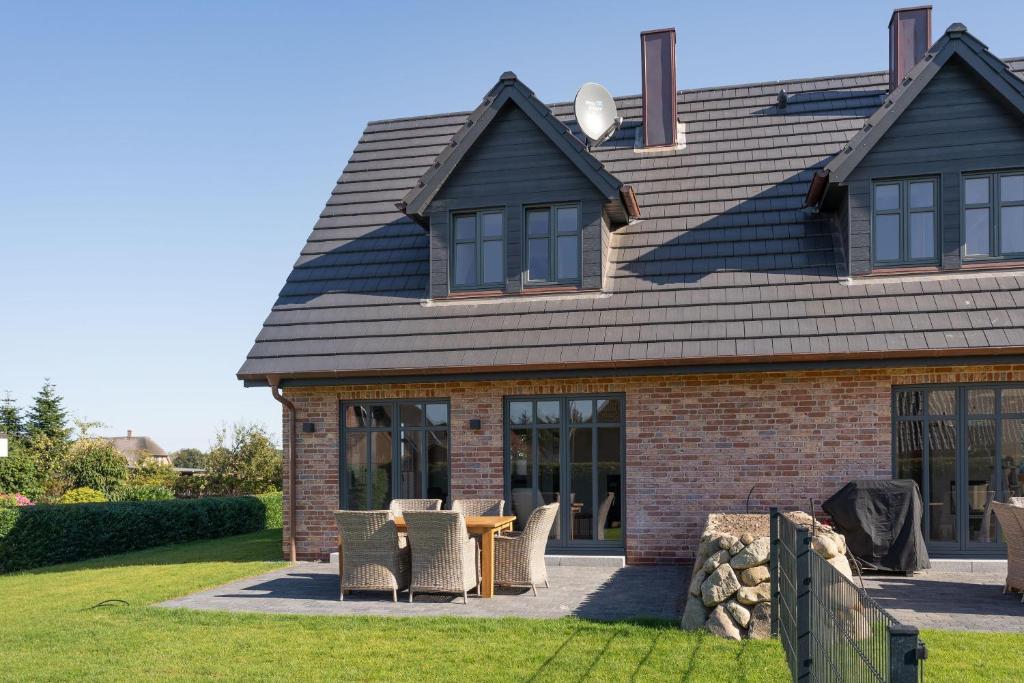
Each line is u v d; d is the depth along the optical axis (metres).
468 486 13.82
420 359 13.55
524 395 13.73
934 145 13.16
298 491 14.51
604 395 13.52
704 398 13.10
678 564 13.05
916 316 12.38
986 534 12.21
